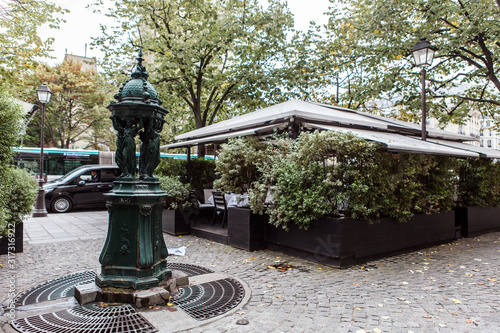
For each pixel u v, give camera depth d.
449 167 7.91
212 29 15.17
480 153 9.03
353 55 15.53
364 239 5.93
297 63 15.82
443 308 3.87
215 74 16.09
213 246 7.17
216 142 10.07
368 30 14.02
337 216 5.92
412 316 3.63
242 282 4.76
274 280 4.90
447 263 5.98
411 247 6.93
